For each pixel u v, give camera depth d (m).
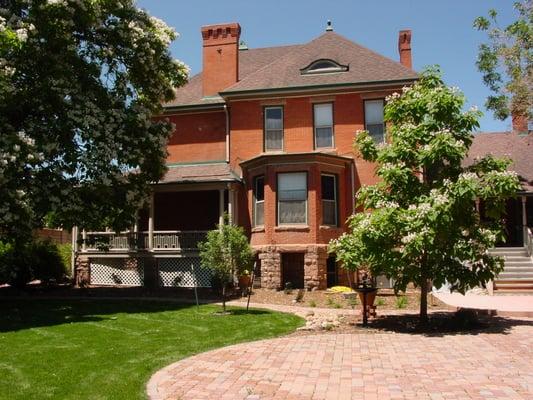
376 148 13.42
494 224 12.79
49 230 33.12
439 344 10.15
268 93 24.08
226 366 8.52
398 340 10.76
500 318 13.71
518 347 9.69
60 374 8.02
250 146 24.33
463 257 12.06
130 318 14.31
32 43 14.91
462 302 17.03
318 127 23.89
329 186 22.36
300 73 24.70
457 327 12.28
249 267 15.90
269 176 21.77
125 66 18.59
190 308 16.52
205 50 26.81
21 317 14.61
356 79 23.53
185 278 23.23
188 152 25.56
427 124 12.64
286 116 24.12
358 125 23.36
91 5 15.93
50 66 15.62
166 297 19.83
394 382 7.39
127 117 17.16
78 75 16.77
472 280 12.43
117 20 17.88
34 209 15.66
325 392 6.96
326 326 12.48
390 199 12.93
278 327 12.63
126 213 17.81
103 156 16.19
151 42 18.45
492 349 9.53
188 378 7.77
